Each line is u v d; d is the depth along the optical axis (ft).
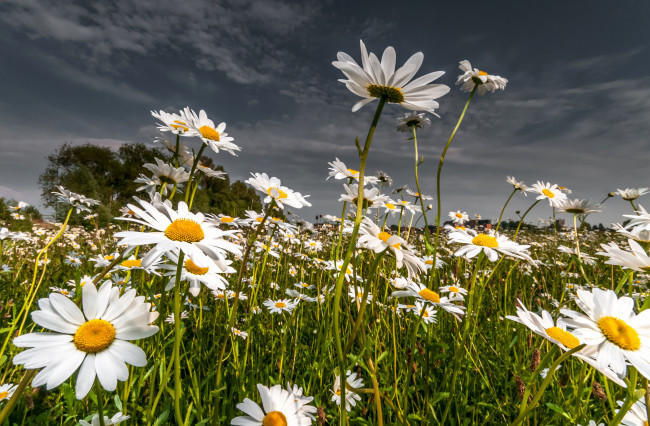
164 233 0.40
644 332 0.39
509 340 0.91
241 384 0.67
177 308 0.38
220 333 0.96
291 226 1.03
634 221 0.71
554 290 1.25
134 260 0.74
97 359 0.32
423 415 0.63
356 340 0.88
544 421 0.65
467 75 0.91
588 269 1.46
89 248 2.02
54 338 0.33
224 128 0.79
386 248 0.50
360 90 0.42
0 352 0.63
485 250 0.61
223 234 0.45
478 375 0.82
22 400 0.59
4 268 1.27
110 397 0.63
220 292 0.98
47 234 2.16
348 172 0.89
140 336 0.34
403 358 0.79
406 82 0.40
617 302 0.41
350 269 0.99
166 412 0.47
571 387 0.65
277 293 1.31
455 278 1.00
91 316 0.34
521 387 0.61
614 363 0.36
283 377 0.79
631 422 0.45
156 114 0.71
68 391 0.53
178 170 0.76
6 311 0.88
